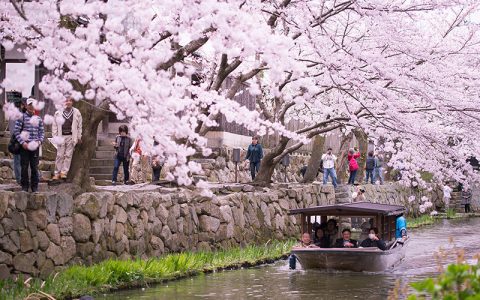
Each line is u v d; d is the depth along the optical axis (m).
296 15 16.89
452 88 19.84
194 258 18.19
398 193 39.22
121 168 24.86
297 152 41.72
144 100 11.30
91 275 14.47
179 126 11.27
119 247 16.64
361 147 37.59
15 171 17.02
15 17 13.17
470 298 5.27
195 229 19.97
